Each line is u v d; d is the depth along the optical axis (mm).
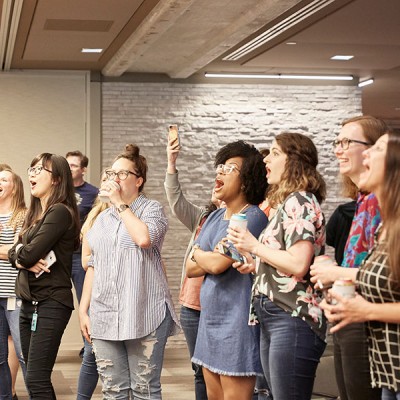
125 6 7520
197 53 9695
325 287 3020
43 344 4578
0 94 10703
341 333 3223
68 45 9305
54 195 4742
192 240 5125
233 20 8055
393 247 2656
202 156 11195
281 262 3400
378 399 3158
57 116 10828
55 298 4613
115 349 4383
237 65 10703
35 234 4609
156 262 4473
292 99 11461
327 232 5336
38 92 10781
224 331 3922
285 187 3572
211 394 4090
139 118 11047
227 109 11266
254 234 3992
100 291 4371
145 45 8930
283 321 3467
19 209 6039
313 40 9133
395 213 2682
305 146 3635
